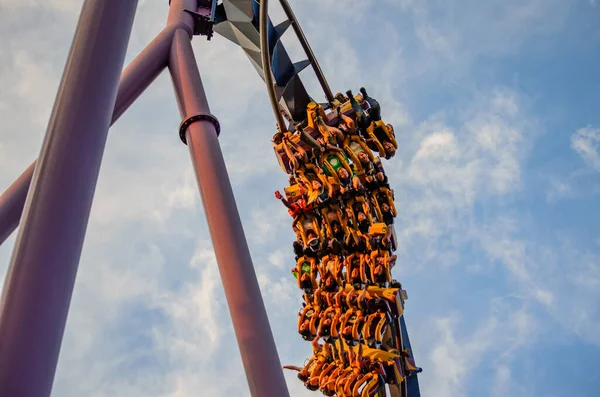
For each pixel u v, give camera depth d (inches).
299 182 655.8
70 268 237.3
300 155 631.2
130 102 466.6
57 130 262.5
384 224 625.3
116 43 291.1
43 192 246.7
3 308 222.2
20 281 226.1
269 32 676.7
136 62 474.0
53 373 219.0
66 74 279.7
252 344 336.2
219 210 381.1
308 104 654.5
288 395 330.3
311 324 647.1
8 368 209.8
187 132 426.3
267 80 573.9
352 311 623.8
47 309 223.8
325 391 625.6
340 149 635.5
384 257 626.5
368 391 595.2
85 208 251.6
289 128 721.0
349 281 633.0
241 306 348.2
